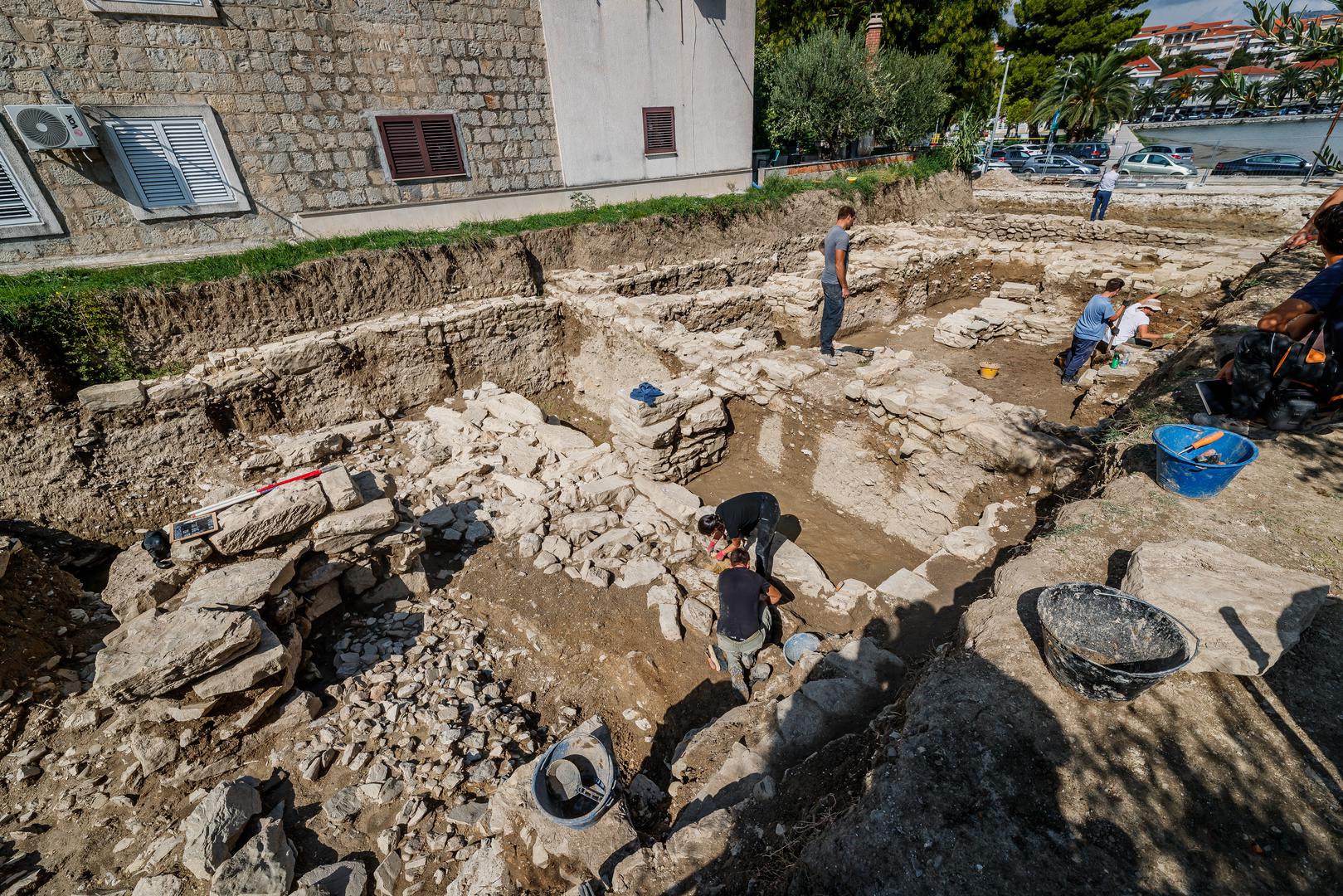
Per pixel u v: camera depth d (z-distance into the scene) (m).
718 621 4.54
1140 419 4.93
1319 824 2.19
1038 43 28.34
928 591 4.82
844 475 6.88
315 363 8.79
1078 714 2.63
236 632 3.91
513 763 4.11
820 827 2.69
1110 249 13.28
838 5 20.88
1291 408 4.01
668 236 12.88
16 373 6.75
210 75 9.11
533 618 5.34
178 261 9.15
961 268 14.30
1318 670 2.70
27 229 8.41
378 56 10.38
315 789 3.90
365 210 11.00
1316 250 8.73
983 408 5.96
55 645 5.00
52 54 8.02
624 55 13.00
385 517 5.20
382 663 4.90
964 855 2.18
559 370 11.43
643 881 2.77
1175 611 2.79
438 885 3.36
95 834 3.65
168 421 7.66
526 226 11.77
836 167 18.30
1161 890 2.04
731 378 7.66
